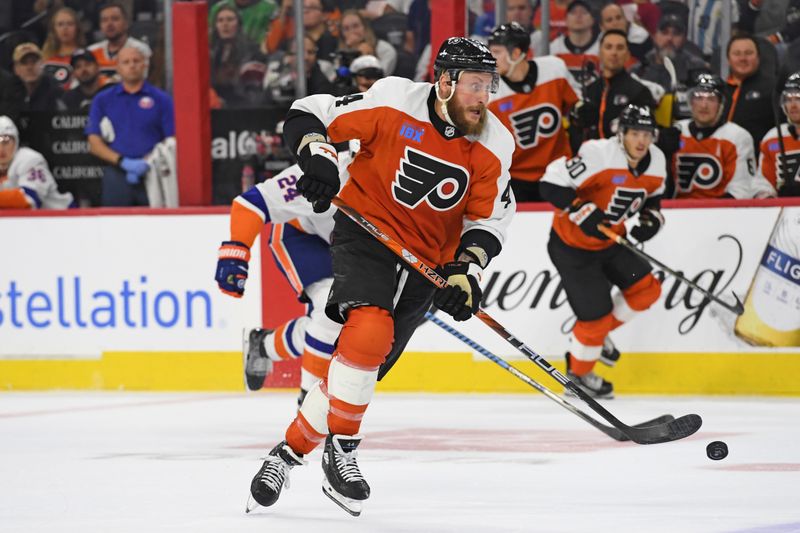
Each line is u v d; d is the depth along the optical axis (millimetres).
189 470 13711
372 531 9789
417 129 10609
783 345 21562
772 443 15680
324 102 10836
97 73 26000
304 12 25844
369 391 10570
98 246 23516
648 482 12508
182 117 23344
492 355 12422
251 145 25047
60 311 23703
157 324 23359
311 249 16203
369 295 10453
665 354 21938
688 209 21750
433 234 10977
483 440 16250
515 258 22281
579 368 21328
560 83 23156
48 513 10891
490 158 10781
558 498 11508
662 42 24938
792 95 22344
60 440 16688
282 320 22969
